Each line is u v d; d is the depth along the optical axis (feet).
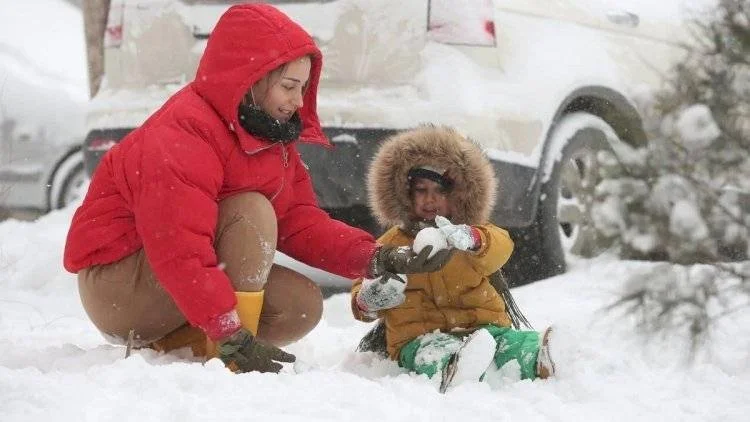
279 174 32.09
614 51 55.52
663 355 31.81
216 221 29.99
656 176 30.07
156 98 50.47
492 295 33.27
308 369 29.09
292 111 31.71
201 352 32.76
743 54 30.68
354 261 32.63
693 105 30.45
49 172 82.12
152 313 31.65
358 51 46.80
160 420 23.73
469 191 34.01
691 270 30.04
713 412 26.66
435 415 25.62
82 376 27.07
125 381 26.40
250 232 30.27
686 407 27.30
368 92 46.62
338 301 45.29
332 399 25.86
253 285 30.48
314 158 45.96
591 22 55.57
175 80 50.39
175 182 29.14
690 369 30.42
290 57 30.45
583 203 32.68
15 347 33.37
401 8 47.14
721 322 35.42
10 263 53.83
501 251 32.09
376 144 45.93
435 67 46.98
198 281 28.81
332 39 46.80
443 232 30.73
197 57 49.80
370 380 29.60
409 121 45.93
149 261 29.40
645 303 30.37
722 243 29.89
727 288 30.14
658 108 30.83
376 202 34.88
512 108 48.39
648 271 30.32
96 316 32.37
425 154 33.78
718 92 30.48
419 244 30.40
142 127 30.96
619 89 53.83
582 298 42.60
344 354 35.96
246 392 26.18
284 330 32.96
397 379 29.73
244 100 31.12
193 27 50.01
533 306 41.96
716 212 29.76
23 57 87.35
